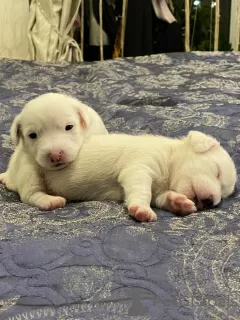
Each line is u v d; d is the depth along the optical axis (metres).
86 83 0.64
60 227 0.28
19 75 0.67
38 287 0.22
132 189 0.31
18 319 0.20
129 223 0.28
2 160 0.42
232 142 0.40
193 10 0.92
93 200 0.34
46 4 0.82
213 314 0.21
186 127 0.44
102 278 0.23
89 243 0.26
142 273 0.23
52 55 0.83
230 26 0.97
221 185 0.32
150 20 0.83
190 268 0.24
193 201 0.32
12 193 0.36
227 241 0.27
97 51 0.89
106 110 0.50
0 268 0.24
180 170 0.32
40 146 0.33
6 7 0.85
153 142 0.34
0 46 0.87
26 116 0.34
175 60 0.73
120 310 0.21
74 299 0.22
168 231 0.27
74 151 0.34
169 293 0.22
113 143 0.34
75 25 0.86
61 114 0.34
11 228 0.28
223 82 0.60
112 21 0.87
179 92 0.56
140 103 0.55
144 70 0.68
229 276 0.24
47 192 0.34
